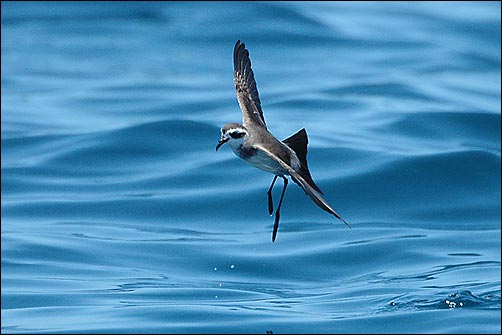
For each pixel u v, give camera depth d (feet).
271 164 29.27
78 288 47.85
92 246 53.72
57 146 69.05
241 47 33.12
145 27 102.99
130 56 96.84
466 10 107.45
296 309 44.80
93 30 102.78
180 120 70.85
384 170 62.80
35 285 48.08
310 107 77.05
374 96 80.07
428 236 55.52
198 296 46.80
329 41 98.94
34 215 58.80
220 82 88.28
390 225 57.77
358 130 70.59
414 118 72.28
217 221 58.23
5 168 65.62
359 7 109.50
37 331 41.96
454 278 48.78
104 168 65.62
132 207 59.72
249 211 59.16
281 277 50.44
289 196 60.29
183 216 58.80
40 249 52.95
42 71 92.17
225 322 42.88
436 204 60.23
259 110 32.04
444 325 42.34
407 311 43.80
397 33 101.14
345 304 45.52
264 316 43.62
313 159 64.59
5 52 97.19
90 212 59.26
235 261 52.11
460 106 76.43
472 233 56.24
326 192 61.16
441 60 93.35
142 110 79.05
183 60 95.66
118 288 47.88
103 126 73.61
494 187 61.82
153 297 46.57
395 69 90.58
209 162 65.00
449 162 63.52
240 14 104.17
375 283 48.67
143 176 64.13
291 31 100.89
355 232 56.24
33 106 80.53
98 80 89.15
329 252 53.11
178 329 42.16
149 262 52.01
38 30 102.73
